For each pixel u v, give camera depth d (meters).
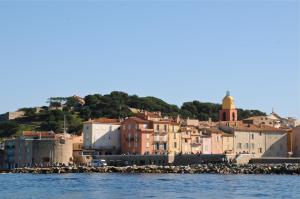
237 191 131.75
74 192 132.88
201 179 173.25
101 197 121.31
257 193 126.94
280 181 162.62
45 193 131.50
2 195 128.00
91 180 173.50
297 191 131.00
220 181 163.75
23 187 149.12
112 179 177.12
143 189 138.38
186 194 125.88
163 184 153.50
